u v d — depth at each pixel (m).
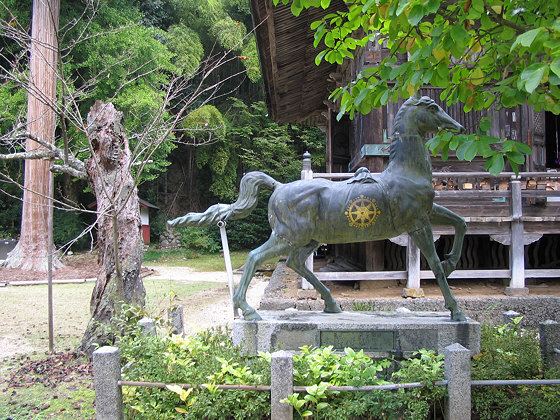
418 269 6.82
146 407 3.22
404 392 3.20
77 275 12.19
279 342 3.98
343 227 4.06
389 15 2.74
